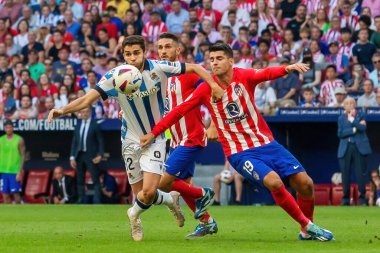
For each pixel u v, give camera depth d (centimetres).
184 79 2812
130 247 2295
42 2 6912
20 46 6769
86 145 5656
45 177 6062
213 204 5444
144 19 6512
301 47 5916
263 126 2480
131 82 2398
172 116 2448
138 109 2486
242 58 5925
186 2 6525
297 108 5381
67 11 6631
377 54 5612
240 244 2402
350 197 5403
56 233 2917
